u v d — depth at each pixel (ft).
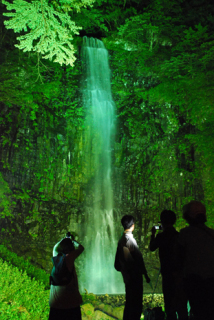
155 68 69.21
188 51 61.98
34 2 24.58
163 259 14.19
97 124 66.64
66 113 63.46
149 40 72.54
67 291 12.50
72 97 65.67
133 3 82.28
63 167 60.18
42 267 51.21
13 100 52.75
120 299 32.96
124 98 70.79
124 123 67.31
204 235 11.56
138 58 71.15
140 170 64.90
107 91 71.26
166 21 70.54
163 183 64.69
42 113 60.39
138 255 14.33
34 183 56.34
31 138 57.93
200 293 10.62
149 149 65.98
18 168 55.16
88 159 63.36
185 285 11.19
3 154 54.13
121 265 14.48
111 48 75.25
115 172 64.69
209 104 57.77
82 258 56.03
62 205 58.18
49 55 26.94
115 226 61.31
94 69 72.18
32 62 58.65
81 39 73.10
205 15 70.13
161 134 67.05
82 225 58.39
